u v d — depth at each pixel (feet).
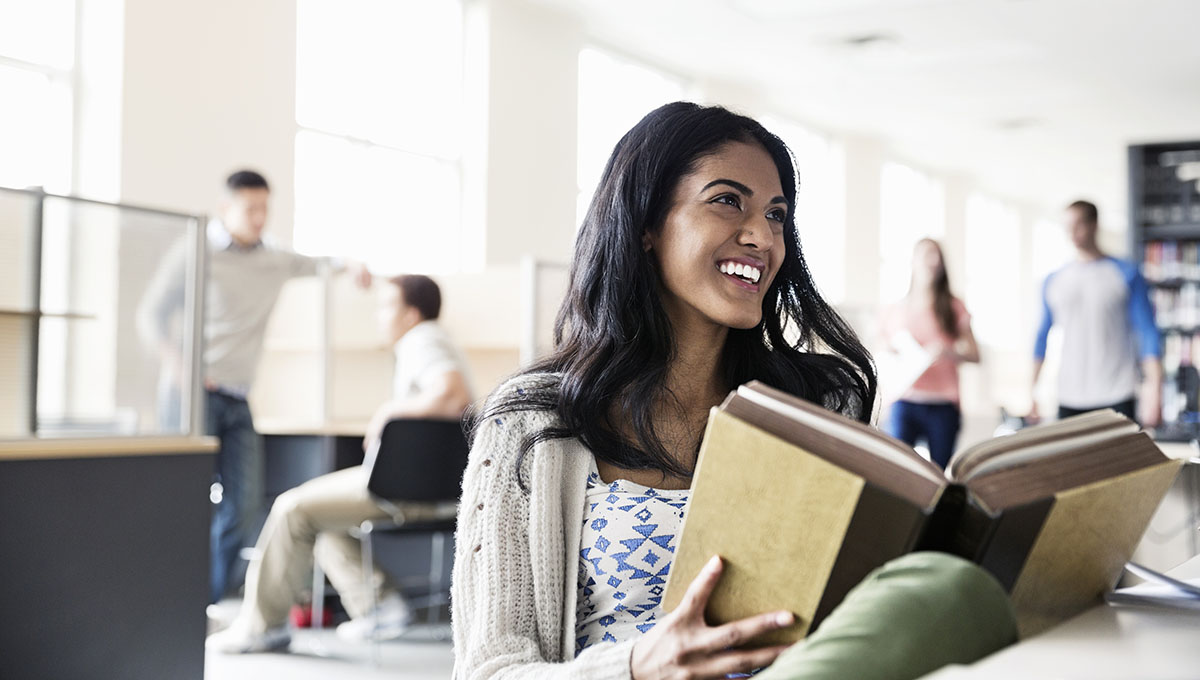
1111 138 39.06
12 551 8.66
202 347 10.09
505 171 25.70
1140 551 8.91
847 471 2.61
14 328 8.91
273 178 20.83
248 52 20.26
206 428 14.73
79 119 18.37
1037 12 25.88
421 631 14.53
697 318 3.93
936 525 2.77
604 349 3.80
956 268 45.06
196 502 9.93
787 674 2.17
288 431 16.33
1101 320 17.38
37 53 17.93
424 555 16.37
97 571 9.18
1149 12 25.76
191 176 19.27
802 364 4.25
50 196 9.10
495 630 3.56
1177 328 27.09
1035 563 2.84
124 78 18.17
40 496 8.84
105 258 9.45
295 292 18.19
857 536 2.64
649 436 3.72
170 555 9.71
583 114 28.84
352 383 18.37
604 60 29.43
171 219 9.89
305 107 22.48
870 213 38.88
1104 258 17.51
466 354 18.19
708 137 3.85
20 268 8.95
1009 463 2.77
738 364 4.15
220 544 14.83
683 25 27.48
